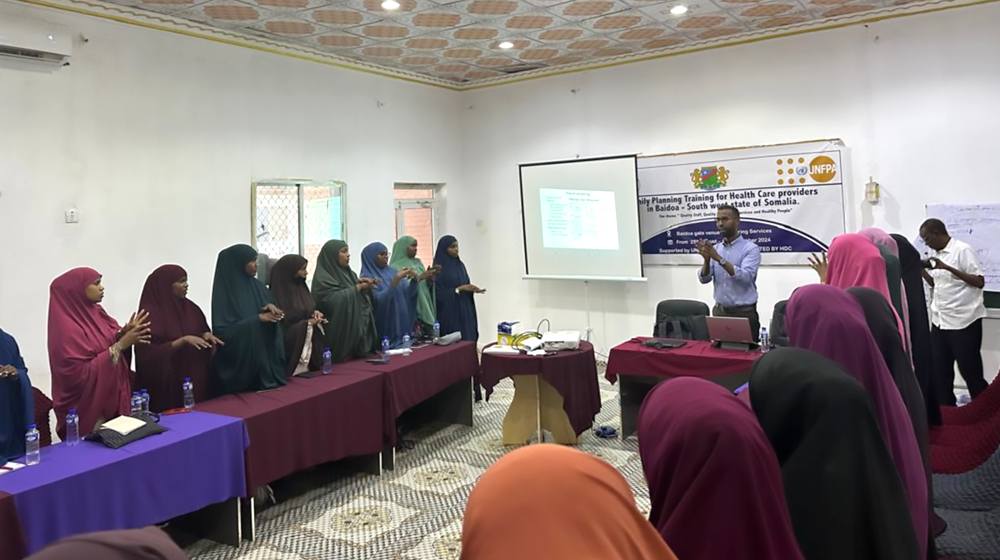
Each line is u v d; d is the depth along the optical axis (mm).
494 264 7465
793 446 1308
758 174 5809
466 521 846
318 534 3197
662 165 6258
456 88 7422
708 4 4867
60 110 4145
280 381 3629
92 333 2994
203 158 4969
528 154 7109
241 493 2980
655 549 843
